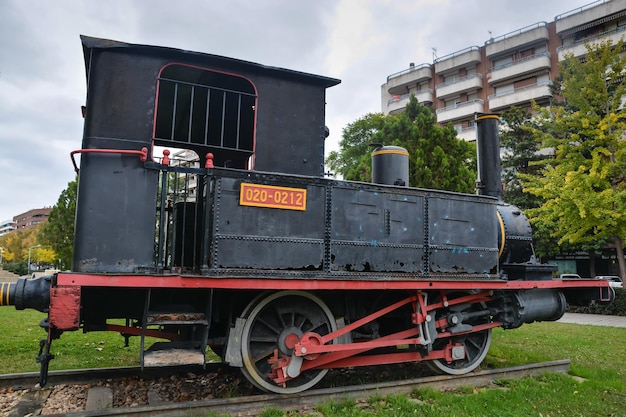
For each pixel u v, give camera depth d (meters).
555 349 7.55
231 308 4.43
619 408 4.56
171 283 3.75
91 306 4.14
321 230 4.38
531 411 4.34
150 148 4.07
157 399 4.53
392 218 4.79
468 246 5.27
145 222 3.92
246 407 4.13
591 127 14.87
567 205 14.22
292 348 4.52
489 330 5.87
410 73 38.59
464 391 5.00
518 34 32.41
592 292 6.47
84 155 3.87
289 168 4.57
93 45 3.96
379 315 4.92
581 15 29.38
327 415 4.05
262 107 4.54
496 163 6.65
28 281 3.96
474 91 35.25
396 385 4.80
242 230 4.03
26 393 4.61
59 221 21.17
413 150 13.03
